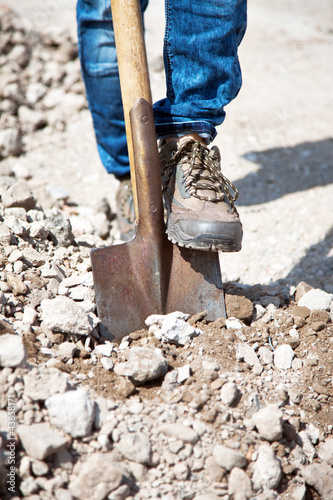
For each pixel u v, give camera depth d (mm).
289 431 1998
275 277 3389
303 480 1947
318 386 2176
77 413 1770
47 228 2785
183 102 2385
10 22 5875
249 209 4184
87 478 1677
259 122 5617
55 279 2410
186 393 1998
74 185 4559
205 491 1792
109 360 2092
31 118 5418
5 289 2266
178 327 2164
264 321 2367
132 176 2291
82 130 5500
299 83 6602
